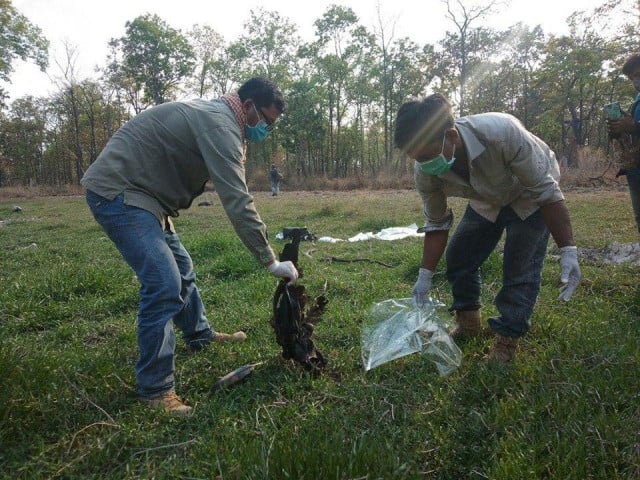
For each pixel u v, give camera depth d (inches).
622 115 159.2
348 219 445.1
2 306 175.0
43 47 1316.4
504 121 100.4
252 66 1839.3
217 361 124.8
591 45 1438.2
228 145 101.5
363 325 131.6
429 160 97.0
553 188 101.0
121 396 105.7
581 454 76.4
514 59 1603.1
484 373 105.8
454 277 128.2
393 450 81.4
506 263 113.1
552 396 93.7
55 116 2306.8
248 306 173.5
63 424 94.7
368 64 1759.4
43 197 1206.9
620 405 91.4
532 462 76.2
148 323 101.4
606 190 640.4
